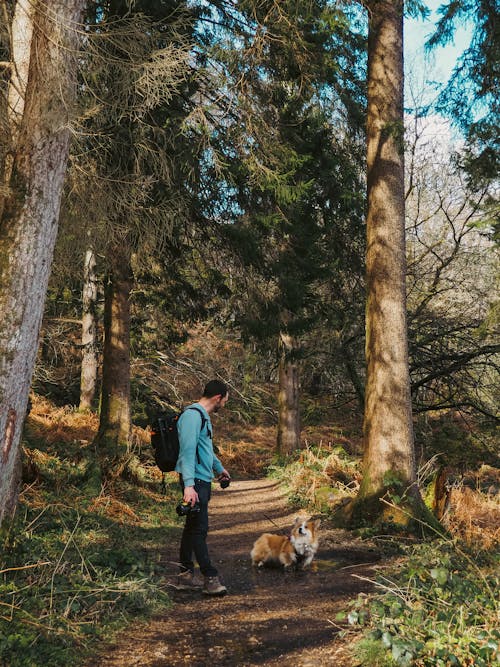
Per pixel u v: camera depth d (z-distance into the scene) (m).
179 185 9.33
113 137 8.12
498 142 8.62
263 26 8.30
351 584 5.39
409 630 3.61
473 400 16.20
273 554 6.10
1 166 4.73
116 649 3.83
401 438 7.96
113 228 7.97
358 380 16.50
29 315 4.15
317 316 12.59
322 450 15.56
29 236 4.15
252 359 24.20
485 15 8.41
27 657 3.43
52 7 4.39
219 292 11.68
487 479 15.30
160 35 5.87
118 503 8.71
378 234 8.33
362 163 13.07
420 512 7.66
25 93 4.36
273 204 10.27
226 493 13.66
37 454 9.80
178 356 24.12
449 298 17.38
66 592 4.34
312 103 10.08
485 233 9.79
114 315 13.08
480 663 3.22
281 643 3.95
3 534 4.77
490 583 4.76
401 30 8.68
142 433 18.66
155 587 4.91
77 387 24.53
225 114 9.00
